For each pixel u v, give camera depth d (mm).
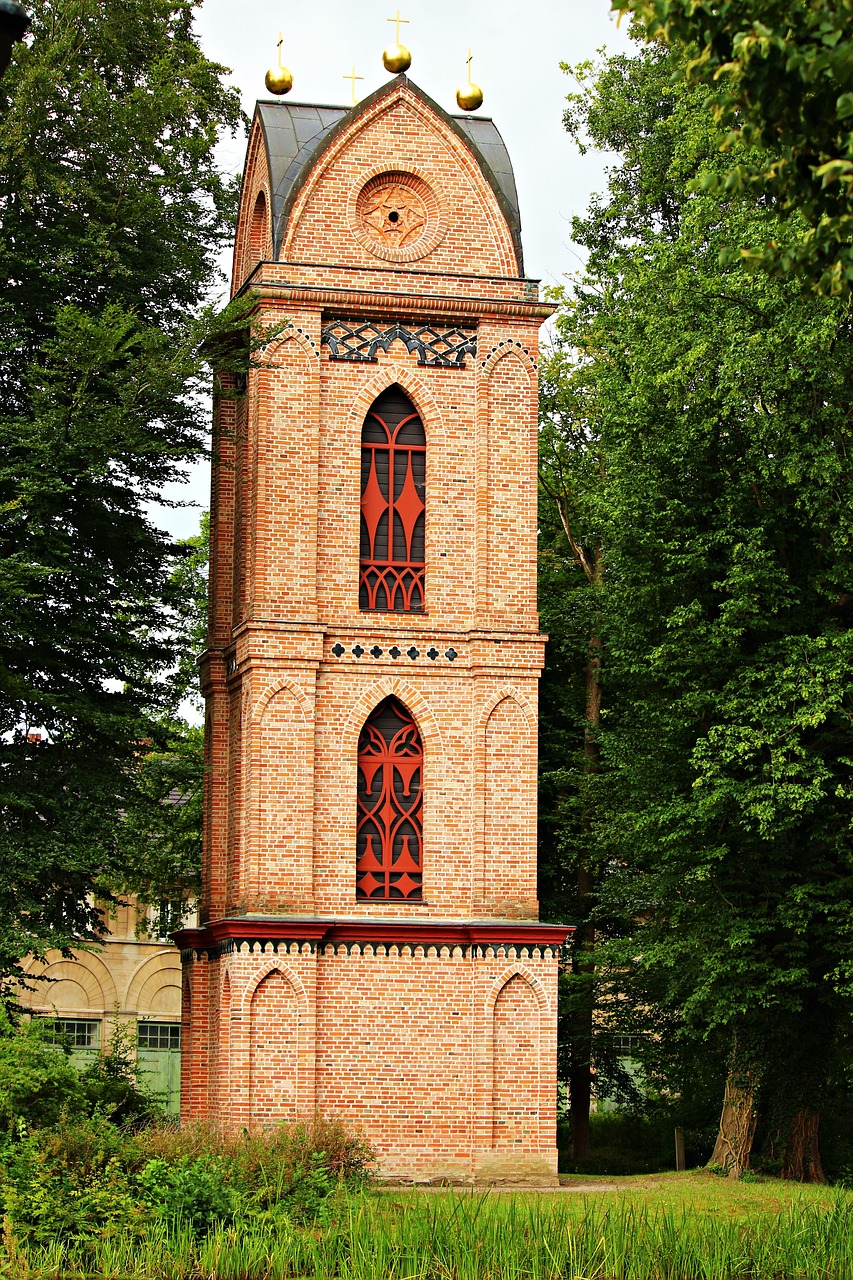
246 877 38031
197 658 41844
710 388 37938
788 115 18797
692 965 40094
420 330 40312
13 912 36656
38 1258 27031
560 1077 50219
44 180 37938
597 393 49812
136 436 37094
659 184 49781
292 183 40156
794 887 37812
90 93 37688
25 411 38812
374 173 40312
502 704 39344
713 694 38156
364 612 39250
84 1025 62625
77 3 37875
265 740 38188
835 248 19344
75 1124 30312
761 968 37812
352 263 39938
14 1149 28938
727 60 18547
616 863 48562
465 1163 37469
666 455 39188
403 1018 37719
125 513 39375
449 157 40750
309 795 38156
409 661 39188
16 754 37969
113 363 38312
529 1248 27625
